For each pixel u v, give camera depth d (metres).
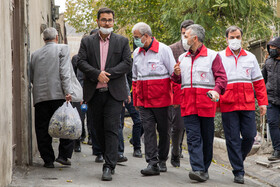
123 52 5.65
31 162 6.31
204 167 5.86
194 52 5.84
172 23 12.05
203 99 5.74
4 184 4.73
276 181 6.48
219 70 5.73
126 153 8.32
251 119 6.12
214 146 9.59
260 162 7.70
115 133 5.59
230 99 6.07
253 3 10.80
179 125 6.65
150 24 15.47
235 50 6.20
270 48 7.91
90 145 9.09
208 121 5.83
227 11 11.34
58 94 6.10
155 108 6.05
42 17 9.54
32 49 7.22
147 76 6.07
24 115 6.11
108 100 5.59
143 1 15.70
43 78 6.14
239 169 6.03
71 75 6.27
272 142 7.86
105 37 5.67
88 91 5.61
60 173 5.82
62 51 6.15
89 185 5.16
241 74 6.12
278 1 10.09
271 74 7.90
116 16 16.62
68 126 5.96
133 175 6.01
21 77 6.07
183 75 5.86
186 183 5.69
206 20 11.33
